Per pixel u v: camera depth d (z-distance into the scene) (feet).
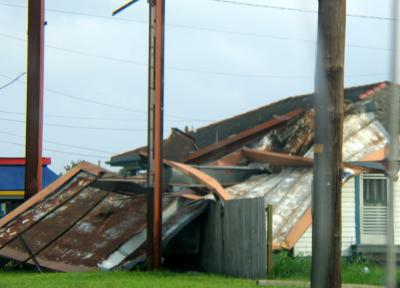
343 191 73.05
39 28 79.92
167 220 69.41
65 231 71.31
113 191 75.92
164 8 65.36
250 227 59.41
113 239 67.26
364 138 80.48
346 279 56.03
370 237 73.05
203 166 81.00
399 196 73.36
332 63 35.19
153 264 63.72
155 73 65.00
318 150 35.37
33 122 79.51
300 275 58.18
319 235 35.27
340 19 35.29
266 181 79.66
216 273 65.16
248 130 94.94
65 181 79.20
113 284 52.08
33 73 79.82
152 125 64.75
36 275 60.59
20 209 75.31
